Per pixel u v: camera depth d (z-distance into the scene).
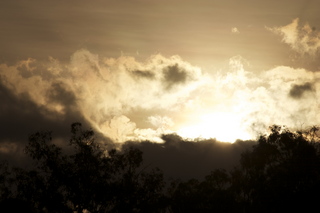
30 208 61.44
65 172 77.06
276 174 79.31
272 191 77.94
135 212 79.81
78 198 77.25
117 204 78.69
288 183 77.94
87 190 77.62
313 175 78.12
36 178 75.81
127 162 80.25
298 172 78.06
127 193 78.12
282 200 75.81
